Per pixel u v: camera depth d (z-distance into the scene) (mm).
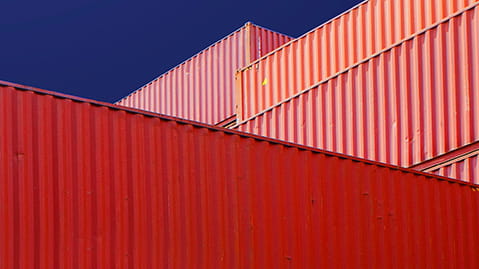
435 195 10914
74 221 7082
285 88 15836
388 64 13430
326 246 9312
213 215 8250
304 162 9266
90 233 7188
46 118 7023
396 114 13195
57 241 6926
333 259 9367
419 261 10445
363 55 14297
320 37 15164
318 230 9266
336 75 14242
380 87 13492
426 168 12797
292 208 9031
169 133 8000
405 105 13070
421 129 12828
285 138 15172
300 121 14852
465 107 12203
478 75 12047
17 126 6789
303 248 9070
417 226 10531
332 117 14234
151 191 7750
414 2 13477
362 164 9945
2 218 6539
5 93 6742
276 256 8773
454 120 12336
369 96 13625
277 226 8844
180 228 7938
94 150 7352
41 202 6852
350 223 9648
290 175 9086
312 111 14625
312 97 14656
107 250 7297
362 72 13797
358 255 9664
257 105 16547
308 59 15352
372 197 9992
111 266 7305
